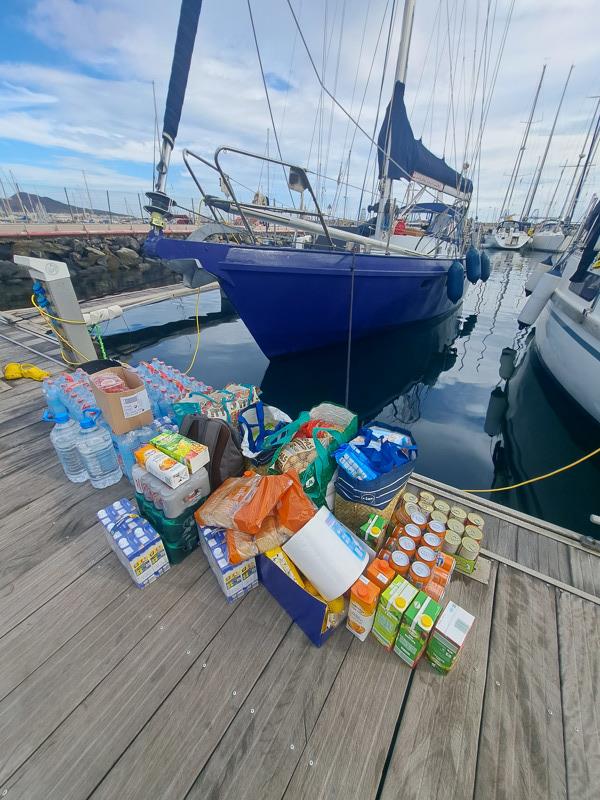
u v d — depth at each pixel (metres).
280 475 1.45
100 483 2.11
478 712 1.19
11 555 1.68
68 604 1.47
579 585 1.63
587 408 4.03
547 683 1.27
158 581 1.57
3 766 1.02
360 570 1.31
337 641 1.37
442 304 7.13
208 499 1.59
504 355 6.67
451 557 1.53
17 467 2.28
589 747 1.12
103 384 2.03
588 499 2.94
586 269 4.75
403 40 4.57
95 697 1.18
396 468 1.54
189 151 3.16
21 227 15.63
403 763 1.06
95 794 0.98
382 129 5.04
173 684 1.23
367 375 5.56
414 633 1.22
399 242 6.77
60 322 3.49
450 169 6.14
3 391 3.22
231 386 2.36
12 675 1.24
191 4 2.75
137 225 22.44
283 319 4.49
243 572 1.46
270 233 10.97
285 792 1.00
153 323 7.31
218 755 1.06
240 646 1.34
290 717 1.15
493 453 3.59
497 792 1.02
